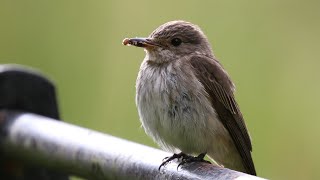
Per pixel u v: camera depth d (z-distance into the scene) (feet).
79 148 25.93
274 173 44.24
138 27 45.96
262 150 44.37
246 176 21.49
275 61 45.21
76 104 46.19
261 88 45.06
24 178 29.48
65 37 47.32
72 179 39.11
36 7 47.93
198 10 45.88
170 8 45.93
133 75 45.16
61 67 47.24
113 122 44.96
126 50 45.55
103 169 25.08
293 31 45.47
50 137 27.27
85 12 46.91
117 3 46.34
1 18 48.49
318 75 45.06
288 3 45.60
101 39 46.42
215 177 22.38
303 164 44.24
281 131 44.45
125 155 24.48
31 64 48.01
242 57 45.29
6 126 29.58
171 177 23.41
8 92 30.07
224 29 45.62
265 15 45.62
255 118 44.80
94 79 46.03
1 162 29.73
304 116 44.73
